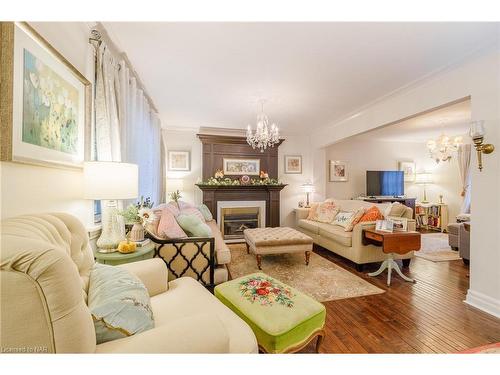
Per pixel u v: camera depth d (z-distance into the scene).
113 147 2.07
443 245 4.52
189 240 2.13
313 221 4.68
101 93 1.91
